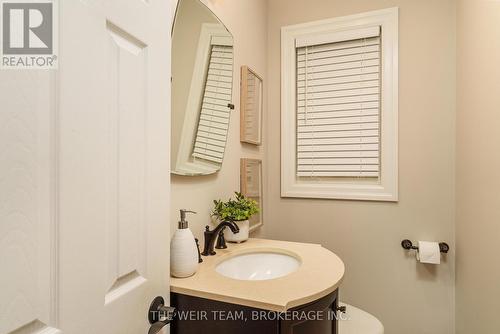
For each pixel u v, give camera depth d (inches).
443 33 66.1
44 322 19.3
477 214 51.6
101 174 23.7
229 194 60.9
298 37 77.5
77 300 21.5
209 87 52.6
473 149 53.6
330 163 75.6
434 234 66.9
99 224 23.5
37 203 18.9
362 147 72.7
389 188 69.4
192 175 48.3
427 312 67.4
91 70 22.6
